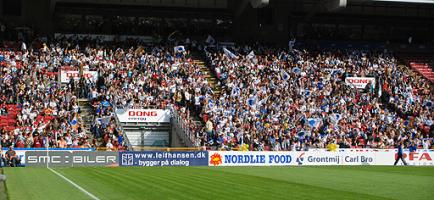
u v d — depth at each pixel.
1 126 48.78
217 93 59.56
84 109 53.78
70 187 24.27
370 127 57.09
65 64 59.00
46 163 42.59
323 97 60.19
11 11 68.00
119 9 71.12
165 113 55.06
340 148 52.16
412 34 80.44
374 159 51.06
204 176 31.75
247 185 26.02
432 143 56.56
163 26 72.50
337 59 70.38
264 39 75.19
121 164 44.16
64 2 69.50
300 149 51.69
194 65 63.44
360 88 66.69
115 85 55.97
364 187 26.12
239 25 74.44
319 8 73.06
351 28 78.75
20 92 51.94
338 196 21.95
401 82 67.62
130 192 22.36
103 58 60.97
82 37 67.88
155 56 63.56
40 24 68.75
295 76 64.19
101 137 48.84
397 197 22.02
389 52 75.12
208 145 49.91
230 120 53.28
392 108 62.97
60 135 46.75
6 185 25.12
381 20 79.50
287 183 27.56
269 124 53.81
